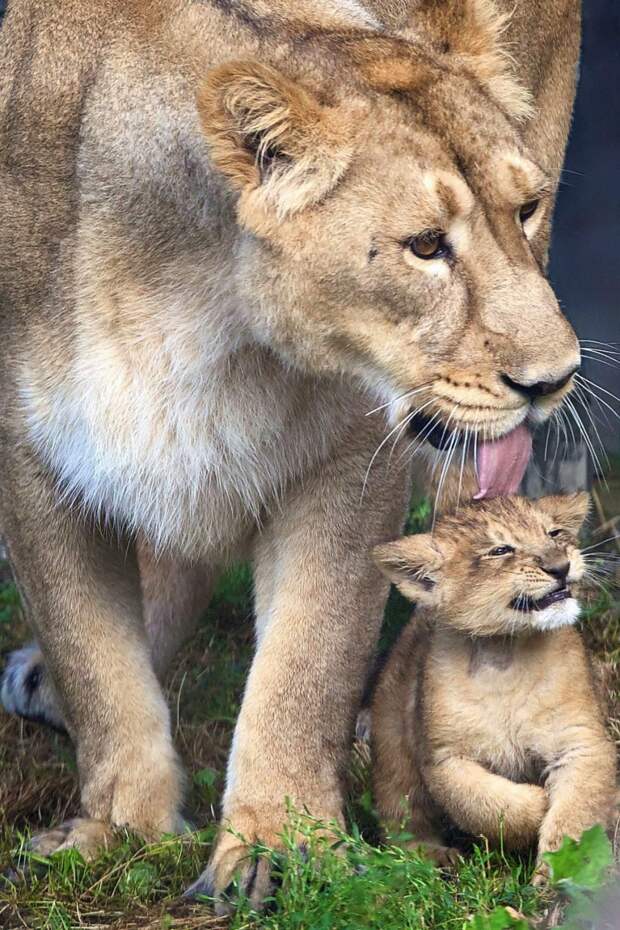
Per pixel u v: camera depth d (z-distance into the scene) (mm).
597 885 7004
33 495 8328
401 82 7488
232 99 7203
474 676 7730
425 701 7844
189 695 10398
